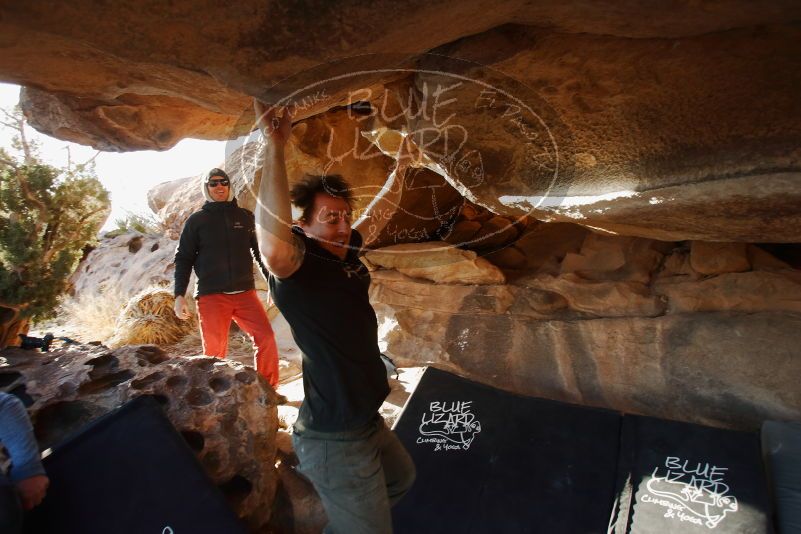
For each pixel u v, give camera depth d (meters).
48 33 1.51
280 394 3.87
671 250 3.78
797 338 3.06
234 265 3.50
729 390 3.16
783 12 1.60
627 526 2.49
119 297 6.38
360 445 1.85
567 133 2.32
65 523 2.24
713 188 2.23
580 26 1.75
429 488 2.83
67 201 4.02
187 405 2.80
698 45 1.88
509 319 3.97
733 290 3.31
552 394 3.71
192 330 5.64
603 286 3.70
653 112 2.16
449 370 4.04
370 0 1.47
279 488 2.96
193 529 2.28
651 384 3.41
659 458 2.77
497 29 1.84
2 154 3.91
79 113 2.85
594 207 2.63
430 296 4.25
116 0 1.40
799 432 2.75
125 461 2.39
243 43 1.56
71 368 2.95
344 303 1.85
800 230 2.46
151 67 1.89
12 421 2.17
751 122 2.07
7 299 3.75
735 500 2.49
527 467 2.86
